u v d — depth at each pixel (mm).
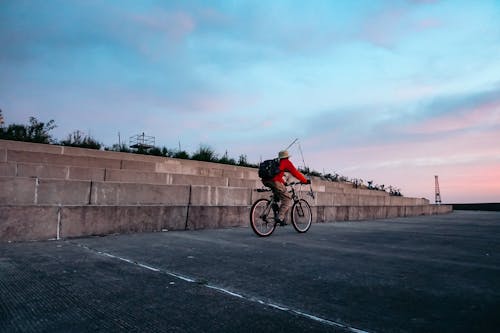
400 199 16531
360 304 2500
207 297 2611
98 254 4277
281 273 3383
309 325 2102
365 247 5094
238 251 4594
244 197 8648
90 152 10367
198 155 15164
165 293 2697
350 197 12156
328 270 3535
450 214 18109
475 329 2076
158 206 6742
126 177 8406
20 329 1988
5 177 5559
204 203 7887
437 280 3186
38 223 5383
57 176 7562
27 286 2826
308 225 7227
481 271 3566
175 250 4617
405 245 5363
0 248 4641
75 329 1999
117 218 6211
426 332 2027
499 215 16688
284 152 6695
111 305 2406
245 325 2088
